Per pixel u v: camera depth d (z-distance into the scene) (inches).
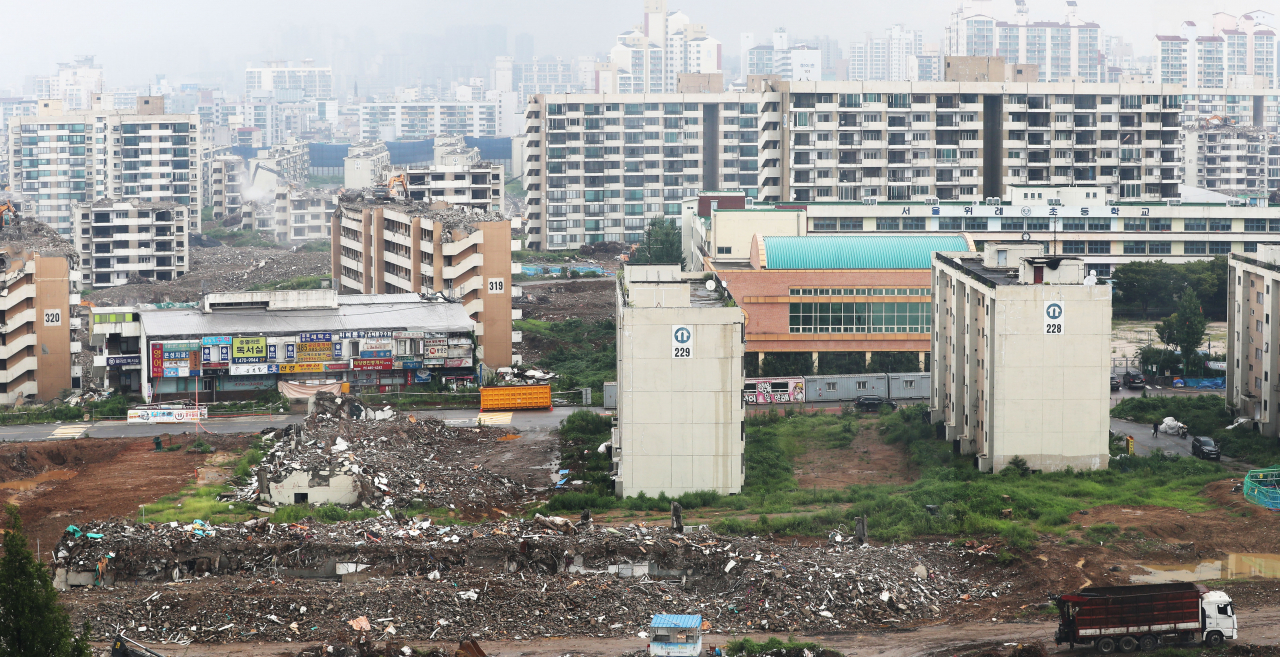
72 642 2322.8
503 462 4869.6
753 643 2834.6
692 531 3582.7
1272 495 3983.8
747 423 5438.0
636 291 4308.6
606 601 3083.2
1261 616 2997.0
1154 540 3602.4
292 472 4183.1
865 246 6505.9
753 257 6766.7
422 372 6161.4
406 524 3654.0
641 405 4259.4
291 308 6338.6
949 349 5172.2
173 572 3272.6
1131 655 2792.8
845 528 3779.5
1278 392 4913.9
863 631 2982.3
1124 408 5556.1
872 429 5364.2
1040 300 4370.1
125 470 4682.6
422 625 2947.8
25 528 3890.3
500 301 6939.0
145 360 5831.7
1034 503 3976.4
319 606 2984.7
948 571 3408.0
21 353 6240.2
